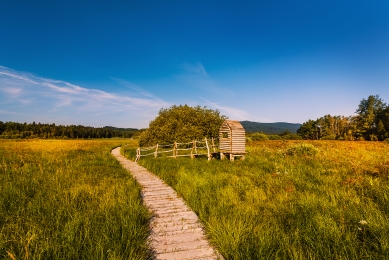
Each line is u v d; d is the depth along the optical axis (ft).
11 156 69.05
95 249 12.91
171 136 97.81
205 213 19.99
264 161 47.96
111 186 28.04
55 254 12.54
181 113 105.40
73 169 42.78
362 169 33.45
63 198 22.56
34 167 44.09
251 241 14.17
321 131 322.14
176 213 21.01
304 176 31.94
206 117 107.34
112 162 58.65
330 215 17.63
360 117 243.40
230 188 26.04
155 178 38.06
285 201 21.24
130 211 18.51
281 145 103.14
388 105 227.20
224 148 54.60
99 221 16.93
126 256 12.44
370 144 115.75
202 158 57.41
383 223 15.14
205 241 15.67
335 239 13.85
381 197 20.61
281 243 13.69
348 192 22.85
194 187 27.35
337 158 48.67
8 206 20.76
